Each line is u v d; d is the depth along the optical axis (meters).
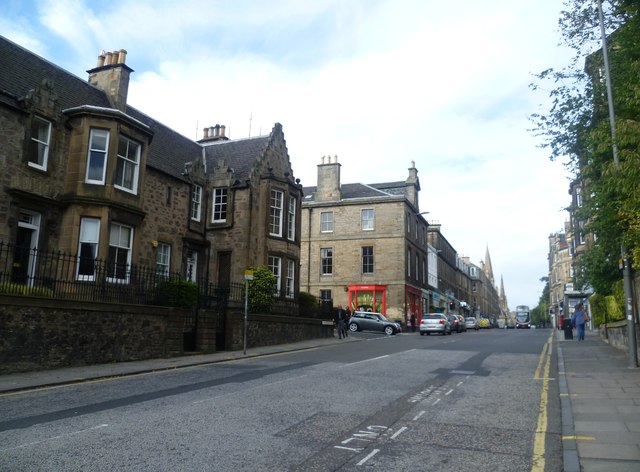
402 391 10.02
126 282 17.77
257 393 9.72
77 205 17.00
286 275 26.30
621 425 7.11
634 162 7.97
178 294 17.17
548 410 8.34
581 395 9.40
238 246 24.67
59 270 16.59
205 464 5.48
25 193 15.70
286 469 5.38
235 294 22.44
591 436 6.56
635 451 5.89
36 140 16.53
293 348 20.06
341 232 42.69
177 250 22.77
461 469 5.44
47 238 16.59
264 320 21.23
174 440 6.39
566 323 25.88
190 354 16.83
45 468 5.30
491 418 7.78
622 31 11.71
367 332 34.81
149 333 15.42
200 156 26.31
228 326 18.98
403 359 15.75
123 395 9.51
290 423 7.35
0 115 15.41
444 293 62.66
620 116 12.21
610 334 20.70
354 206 42.75
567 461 5.54
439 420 7.64
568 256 71.94
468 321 54.78
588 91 14.15
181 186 23.39
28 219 16.44
